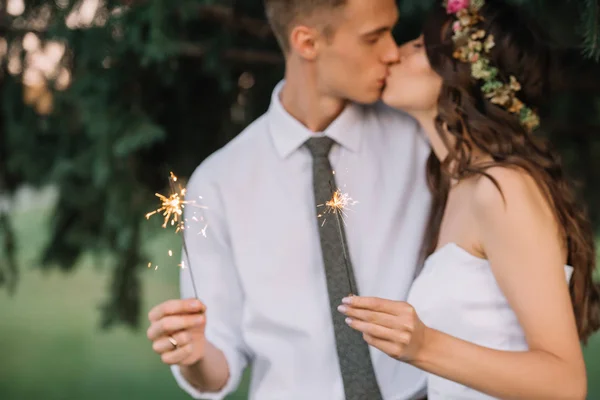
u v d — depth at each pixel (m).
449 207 2.28
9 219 3.66
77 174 3.32
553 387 1.97
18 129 3.43
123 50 2.99
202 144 3.45
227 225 2.49
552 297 2.03
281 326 2.43
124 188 3.24
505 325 2.14
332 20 2.29
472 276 2.16
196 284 2.51
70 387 7.96
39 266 3.68
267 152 2.50
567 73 2.96
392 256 2.40
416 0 2.84
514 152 2.19
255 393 2.48
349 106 2.45
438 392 2.23
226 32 3.19
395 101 2.32
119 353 8.90
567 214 2.18
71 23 2.98
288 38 2.40
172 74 3.12
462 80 2.23
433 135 2.34
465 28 2.23
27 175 3.49
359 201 2.42
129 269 3.46
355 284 2.33
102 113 3.14
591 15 2.29
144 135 3.09
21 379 8.24
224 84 3.23
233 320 2.52
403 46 2.38
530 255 2.04
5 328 9.48
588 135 3.43
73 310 9.80
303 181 2.46
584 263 2.22
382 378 2.34
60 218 3.54
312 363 2.41
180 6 2.92
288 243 2.44
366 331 1.90
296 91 2.44
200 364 2.33
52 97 3.31
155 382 8.15
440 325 2.17
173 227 3.44
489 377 1.96
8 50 3.30
